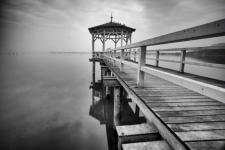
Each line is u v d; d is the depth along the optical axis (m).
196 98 2.46
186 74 3.66
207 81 2.67
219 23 0.84
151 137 1.70
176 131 1.42
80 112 7.20
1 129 5.24
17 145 4.34
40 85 13.30
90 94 10.68
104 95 9.89
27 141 4.55
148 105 2.12
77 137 4.93
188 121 1.63
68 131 5.29
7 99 8.98
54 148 4.25
